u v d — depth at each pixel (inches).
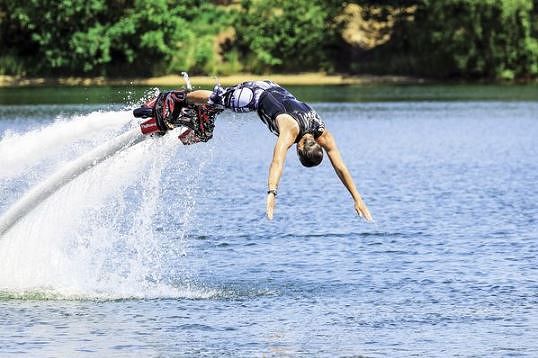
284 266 1583.4
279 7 6402.6
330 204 2177.7
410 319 1285.7
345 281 1483.8
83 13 6072.8
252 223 1948.8
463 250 1683.1
